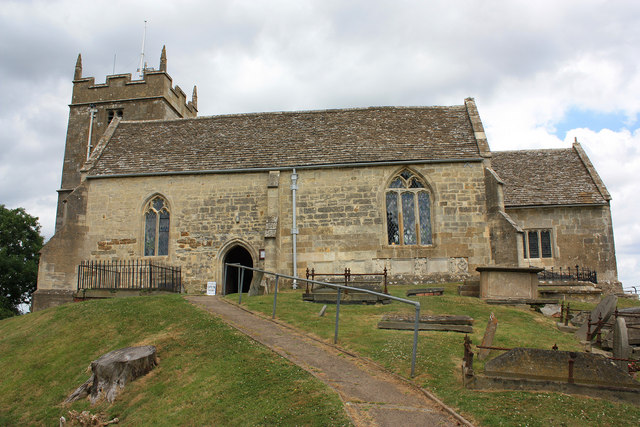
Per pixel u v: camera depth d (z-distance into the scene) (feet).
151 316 48.70
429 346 34.68
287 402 25.81
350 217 73.10
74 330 48.08
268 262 69.51
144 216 77.30
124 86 111.96
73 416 32.37
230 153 79.87
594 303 58.95
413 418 23.44
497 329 41.93
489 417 22.94
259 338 37.93
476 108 83.92
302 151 78.18
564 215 84.48
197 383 31.50
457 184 73.00
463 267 70.79
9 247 135.13
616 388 25.34
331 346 35.42
